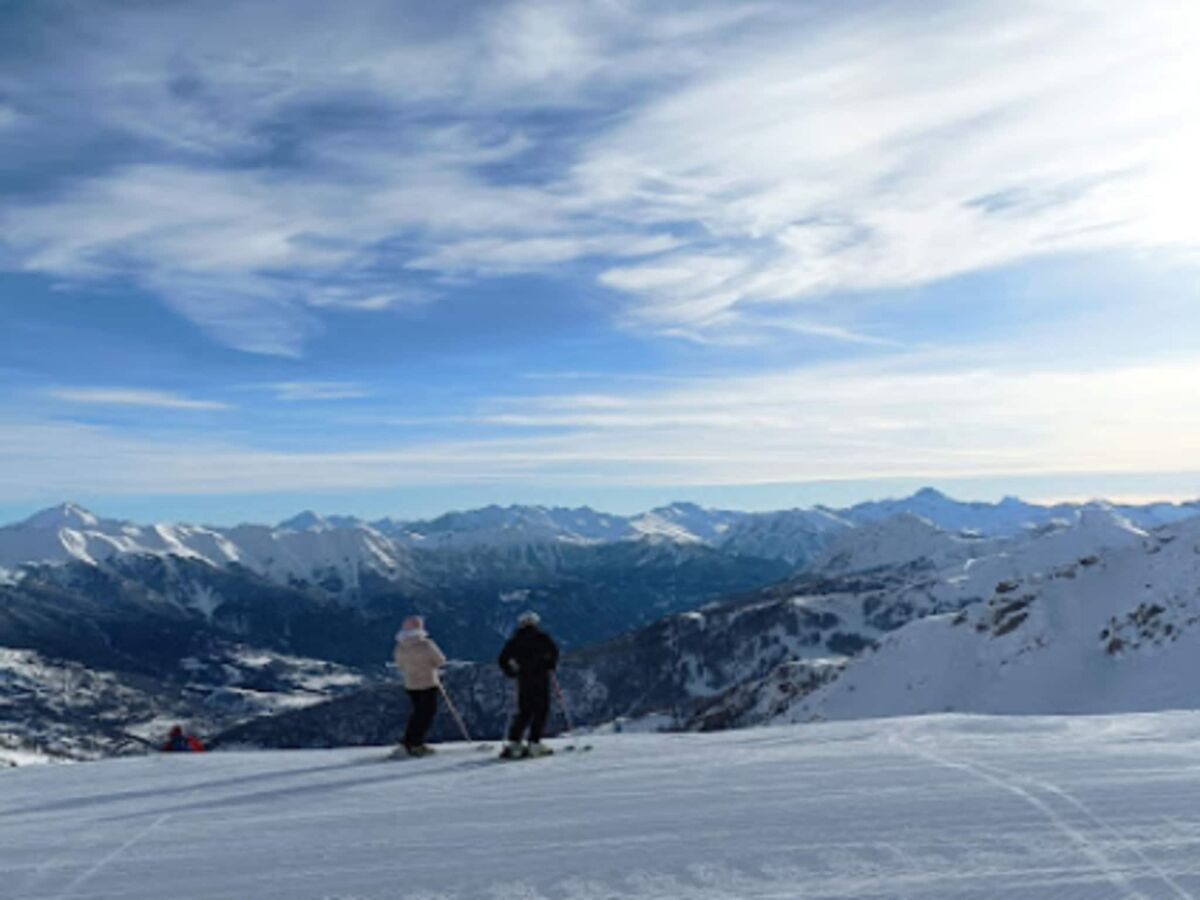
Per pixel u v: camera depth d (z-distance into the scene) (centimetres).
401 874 600
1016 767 818
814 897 496
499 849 646
